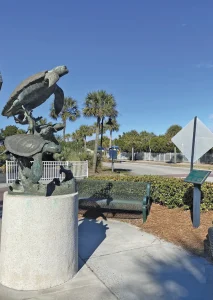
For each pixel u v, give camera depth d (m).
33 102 3.26
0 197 9.21
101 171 23.00
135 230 5.23
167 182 6.70
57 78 2.93
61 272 3.09
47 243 2.98
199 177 5.04
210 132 5.83
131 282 3.18
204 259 3.84
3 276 3.07
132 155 55.31
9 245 3.01
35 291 2.95
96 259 3.85
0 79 3.21
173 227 5.21
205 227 5.09
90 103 21.97
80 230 5.25
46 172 13.16
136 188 6.50
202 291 2.99
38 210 2.94
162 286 3.10
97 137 22.08
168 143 51.03
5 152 3.19
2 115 3.44
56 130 3.33
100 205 5.93
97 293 2.93
